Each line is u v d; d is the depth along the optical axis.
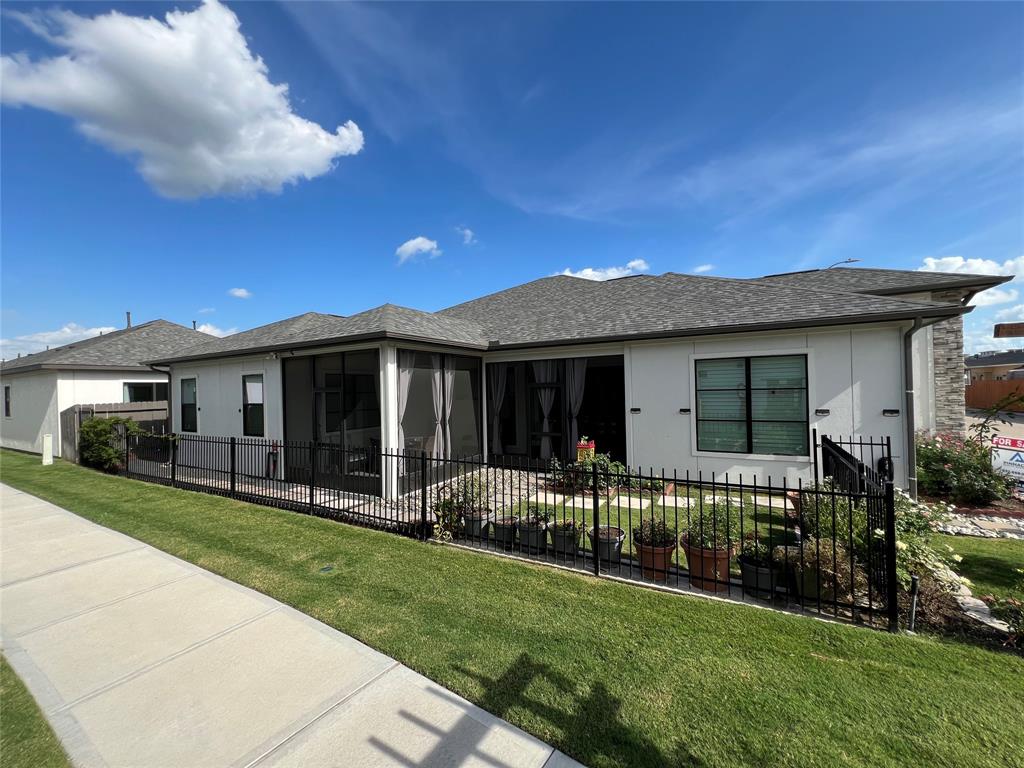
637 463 9.02
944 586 3.79
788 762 2.11
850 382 7.32
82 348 18.06
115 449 11.27
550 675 2.83
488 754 2.20
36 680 2.91
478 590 4.13
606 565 4.63
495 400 10.97
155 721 2.50
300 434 10.16
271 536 5.84
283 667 3.00
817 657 2.98
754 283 10.41
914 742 2.22
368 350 8.53
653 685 2.71
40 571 4.77
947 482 7.08
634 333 8.70
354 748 2.26
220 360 11.18
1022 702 2.51
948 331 9.18
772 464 7.87
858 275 11.28
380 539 5.69
